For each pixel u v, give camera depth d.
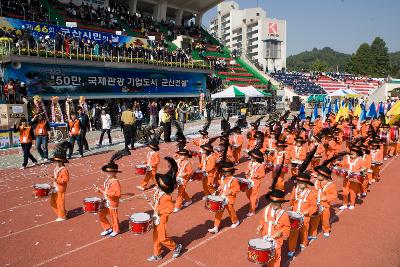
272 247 6.65
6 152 19.88
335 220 10.78
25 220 10.45
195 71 38.03
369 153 12.66
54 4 36.22
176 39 46.72
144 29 42.31
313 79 64.69
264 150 15.63
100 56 28.98
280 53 136.88
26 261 8.12
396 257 8.48
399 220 10.78
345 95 39.16
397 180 15.32
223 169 9.42
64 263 8.04
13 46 25.00
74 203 11.88
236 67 51.22
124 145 22.09
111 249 8.70
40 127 17.36
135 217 7.77
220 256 8.40
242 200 12.45
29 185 13.83
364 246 9.05
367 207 11.92
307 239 8.91
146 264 8.00
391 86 68.44
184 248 8.77
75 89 28.23
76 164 17.27
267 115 40.94
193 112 35.81
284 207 11.52
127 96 32.12
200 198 12.51
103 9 39.59
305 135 18.64
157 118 29.09
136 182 14.33
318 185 9.41
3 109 21.11
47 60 25.64
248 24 139.12
